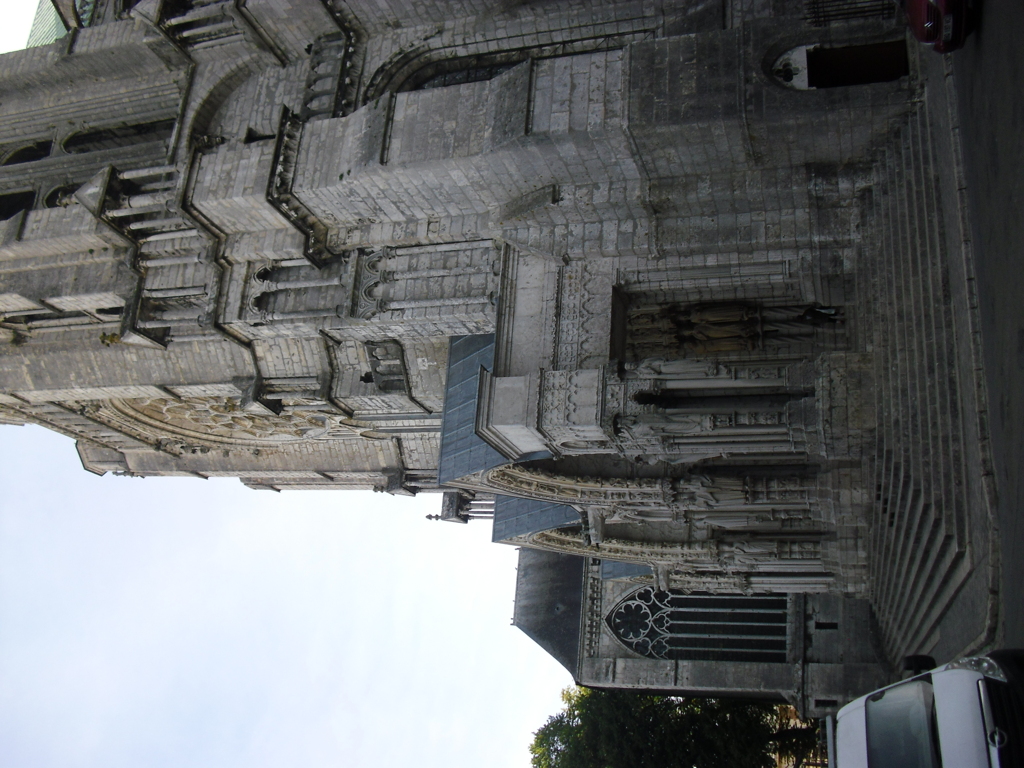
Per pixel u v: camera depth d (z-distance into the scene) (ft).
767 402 70.85
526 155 76.02
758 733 136.98
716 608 132.57
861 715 42.16
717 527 106.32
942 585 58.03
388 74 89.25
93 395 115.65
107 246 102.63
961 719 34.19
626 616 136.98
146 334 100.01
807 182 72.59
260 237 92.12
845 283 74.43
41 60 110.32
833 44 69.15
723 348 82.53
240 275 93.97
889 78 72.23
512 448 80.23
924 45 62.80
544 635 144.56
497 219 82.74
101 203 96.12
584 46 83.82
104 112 111.96
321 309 90.38
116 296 102.06
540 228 81.10
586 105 73.41
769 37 70.69
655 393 72.23
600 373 73.87
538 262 81.76
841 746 43.96
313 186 84.53
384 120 82.12
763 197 73.77
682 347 82.99
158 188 95.50
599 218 78.74
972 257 49.24
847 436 65.77
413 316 85.97
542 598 148.77
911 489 57.11
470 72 88.89
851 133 68.64
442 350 97.71
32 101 115.14
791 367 69.21
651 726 140.97
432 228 86.07
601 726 141.69
